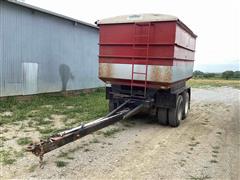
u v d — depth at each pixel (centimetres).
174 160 525
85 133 514
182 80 895
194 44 1043
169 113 802
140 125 823
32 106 995
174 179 438
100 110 971
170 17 705
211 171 478
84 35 1486
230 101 1577
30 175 422
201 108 1260
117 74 809
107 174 443
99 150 559
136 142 634
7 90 1027
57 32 1273
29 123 740
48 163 470
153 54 742
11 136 617
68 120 810
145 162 506
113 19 787
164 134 726
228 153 584
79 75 1480
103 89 1689
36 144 429
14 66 1048
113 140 639
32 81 1146
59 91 1329
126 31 774
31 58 1130
